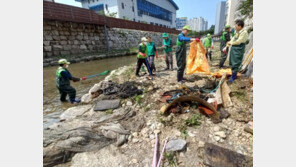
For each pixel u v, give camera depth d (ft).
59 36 45.42
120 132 8.66
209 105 9.52
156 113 10.61
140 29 83.41
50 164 6.91
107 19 60.95
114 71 25.21
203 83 15.44
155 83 16.65
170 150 7.27
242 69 16.49
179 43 14.35
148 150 7.57
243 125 8.63
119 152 7.60
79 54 49.14
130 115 10.54
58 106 14.35
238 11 35.35
